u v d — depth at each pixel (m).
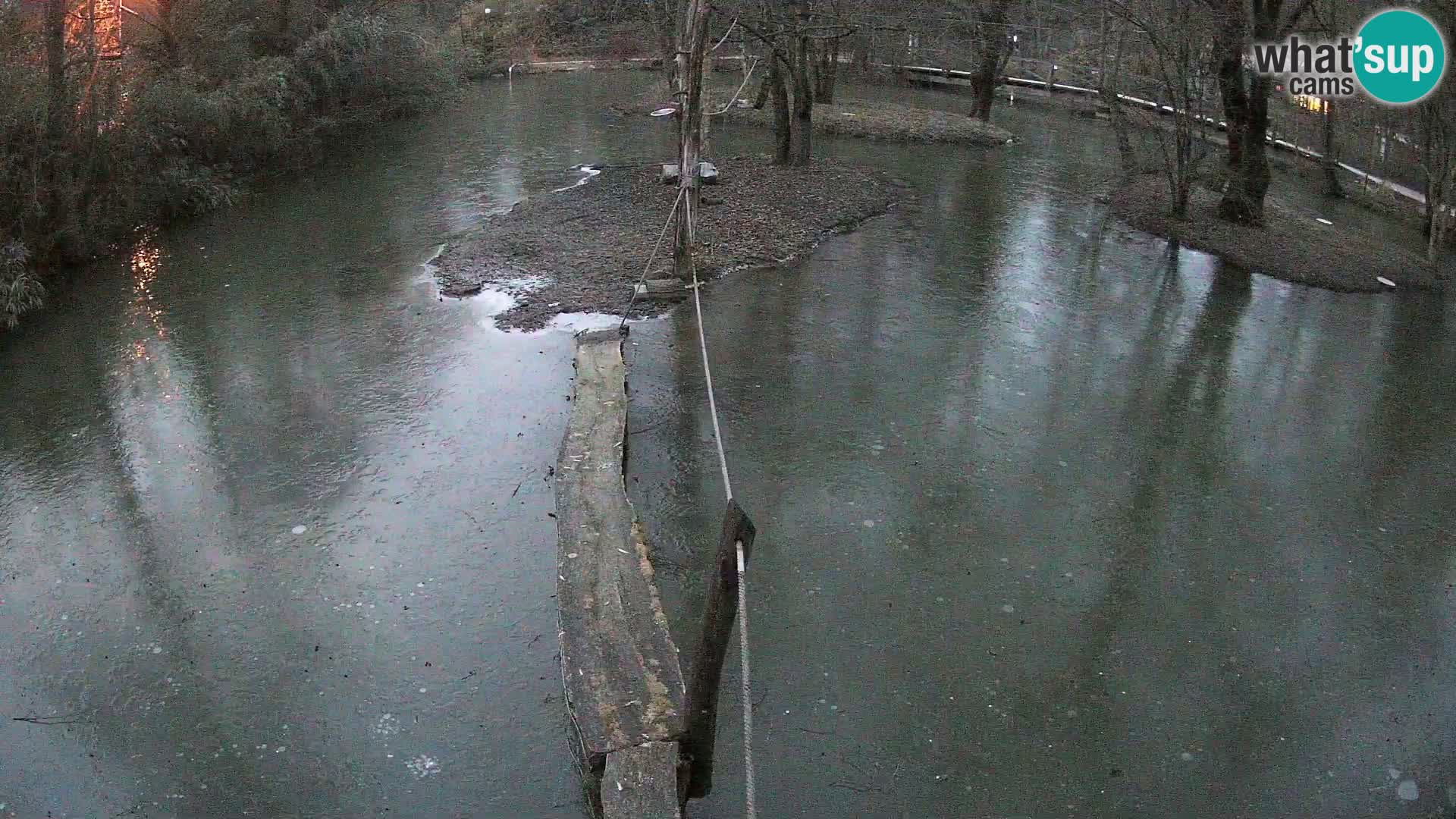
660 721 5.05
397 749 5.45
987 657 6.17
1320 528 7.60
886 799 5.14
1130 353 10.77
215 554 7.11
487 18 37.81
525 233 14.44
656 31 26.89
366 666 6.04
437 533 7.31
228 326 11.23
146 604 6.61
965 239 14.95
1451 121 13.98
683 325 11.12
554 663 6.06
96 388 9.68
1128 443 8.79
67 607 6.58
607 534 6.64
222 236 14.89
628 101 27.53
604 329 10.32
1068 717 5.71
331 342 10.71
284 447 8.52
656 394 9.44
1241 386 10.02
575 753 5.38
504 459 8.30
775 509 7.64
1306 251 14.32
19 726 5.62
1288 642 6.34
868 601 6.64
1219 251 14.34
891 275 13.11
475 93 29.33
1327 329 11.67
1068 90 29.12
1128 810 5.11
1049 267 13.70
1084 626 6.46
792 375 9.92
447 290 12.16
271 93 18.97
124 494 7.85
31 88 12.91
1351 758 5.44
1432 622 6.55
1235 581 6.94
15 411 9.22
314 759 5.39
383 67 24.05
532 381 9.67
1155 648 6.27
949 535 7.38
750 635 6.31
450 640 6.25
